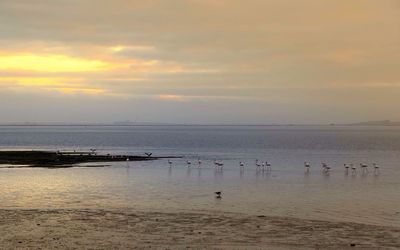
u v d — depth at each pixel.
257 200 46.69
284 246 28.11
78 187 56.62
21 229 31.81
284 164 95.69
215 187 58.00
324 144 189.75
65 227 32.59
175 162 96.56
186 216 37.00
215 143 194.88
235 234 30.95
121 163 91.88
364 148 163.25
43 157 99.38
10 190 53.38
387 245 28.50
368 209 41.50
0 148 152.62
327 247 28.00
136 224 33.78
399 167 91.69
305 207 42.41
